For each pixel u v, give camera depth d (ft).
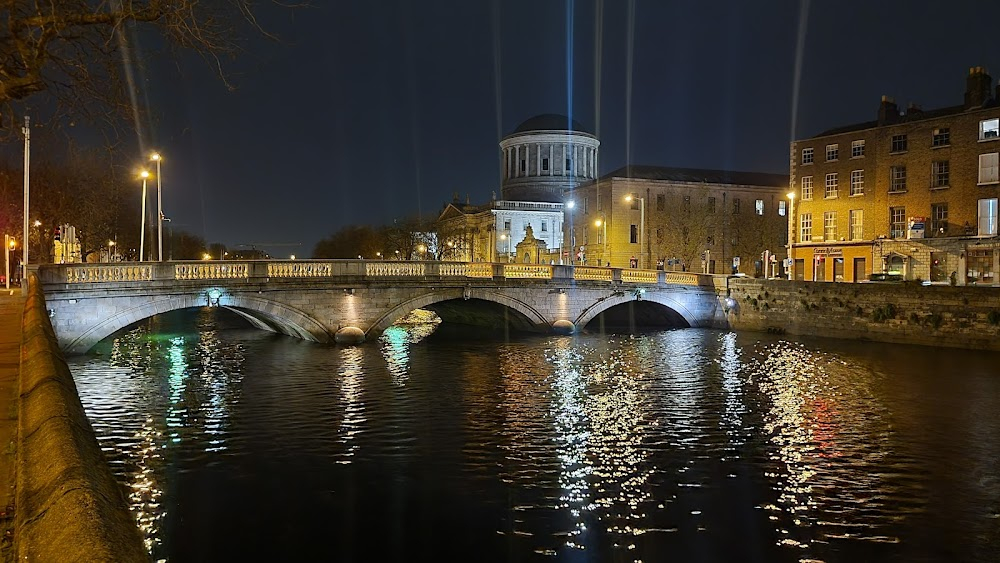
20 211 182.91
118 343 146.51
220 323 203.62
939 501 56.39
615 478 60.95
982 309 139.54
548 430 75.82
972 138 186.19
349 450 68.03
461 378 105.91
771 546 48.11
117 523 13.20
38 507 14.10
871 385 102.27
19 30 31.63
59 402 22.16
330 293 138.92
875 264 203.92
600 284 173.78
